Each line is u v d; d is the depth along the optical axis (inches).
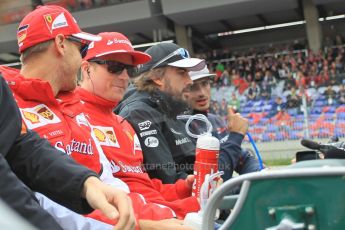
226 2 693.3
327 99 426.3
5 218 22.3
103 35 81.4
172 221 59.2
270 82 532.1
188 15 729.6
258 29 877.2
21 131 50.4
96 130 75.2
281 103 435.2
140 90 92.9
